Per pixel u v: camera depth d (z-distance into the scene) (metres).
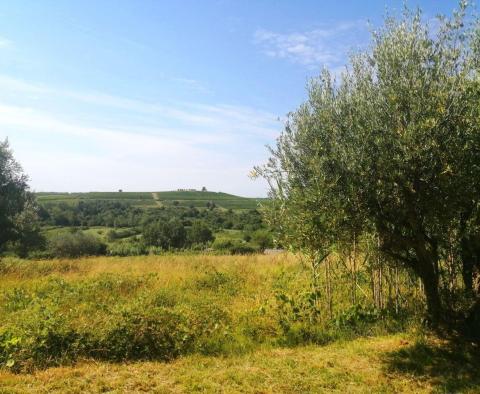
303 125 6.79
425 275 7.12
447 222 6.29
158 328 7.54
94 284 12.45
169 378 6.23
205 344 7.58
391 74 6.17
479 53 6.34
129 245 41.28
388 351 7.14
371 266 8.63
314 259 8.84
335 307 9.34
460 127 5.78
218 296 11.77
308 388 5.91
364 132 6.06
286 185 6.97
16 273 15.17
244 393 5.75
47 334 6.93
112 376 6.24
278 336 8.08
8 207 24.61
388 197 6.15
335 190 6.16
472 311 7.27
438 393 5.71
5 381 5.94
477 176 5.97
